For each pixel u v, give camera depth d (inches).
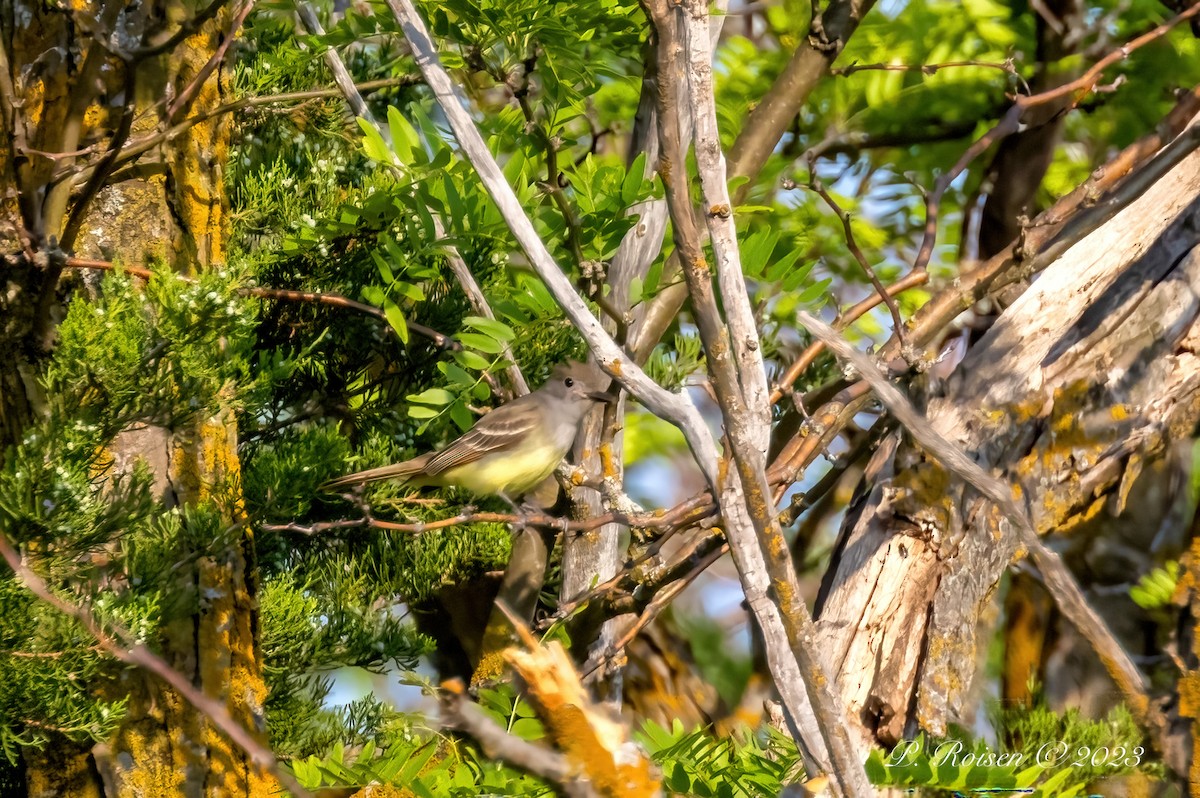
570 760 157.4
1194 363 313.0
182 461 343.6
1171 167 313.9
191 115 358.0
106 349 283.3
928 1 597.3
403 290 373.1
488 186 246.7
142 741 324.5
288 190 499.2
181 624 332.8
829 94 609.6
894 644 297.1
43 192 317.1
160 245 354.6
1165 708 253.3
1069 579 204.5
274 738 439.5
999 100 593.6
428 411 367.6
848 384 414.0
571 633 407.5
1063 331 313.9
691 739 261.6
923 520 300.2
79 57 339.9
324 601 483.2
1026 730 315.6
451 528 500.7
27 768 321.1
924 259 318.7
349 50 570.3
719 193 216.1
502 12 316.5
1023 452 308.2
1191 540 262.8
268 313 480.7
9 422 322.0
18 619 277.4
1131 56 563.5
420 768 265.0
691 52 214.8
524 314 369.1
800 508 356.5
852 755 203.6
